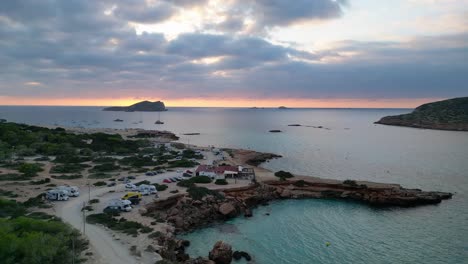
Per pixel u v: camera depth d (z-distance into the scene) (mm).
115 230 43562
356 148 161125
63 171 79938
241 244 47625
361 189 75688
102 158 97875
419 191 75250
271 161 126125
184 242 46344
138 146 133000
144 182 71125
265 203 69688
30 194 58562
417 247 48031
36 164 82062
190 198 60594
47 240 31297
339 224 57562
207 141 196375
